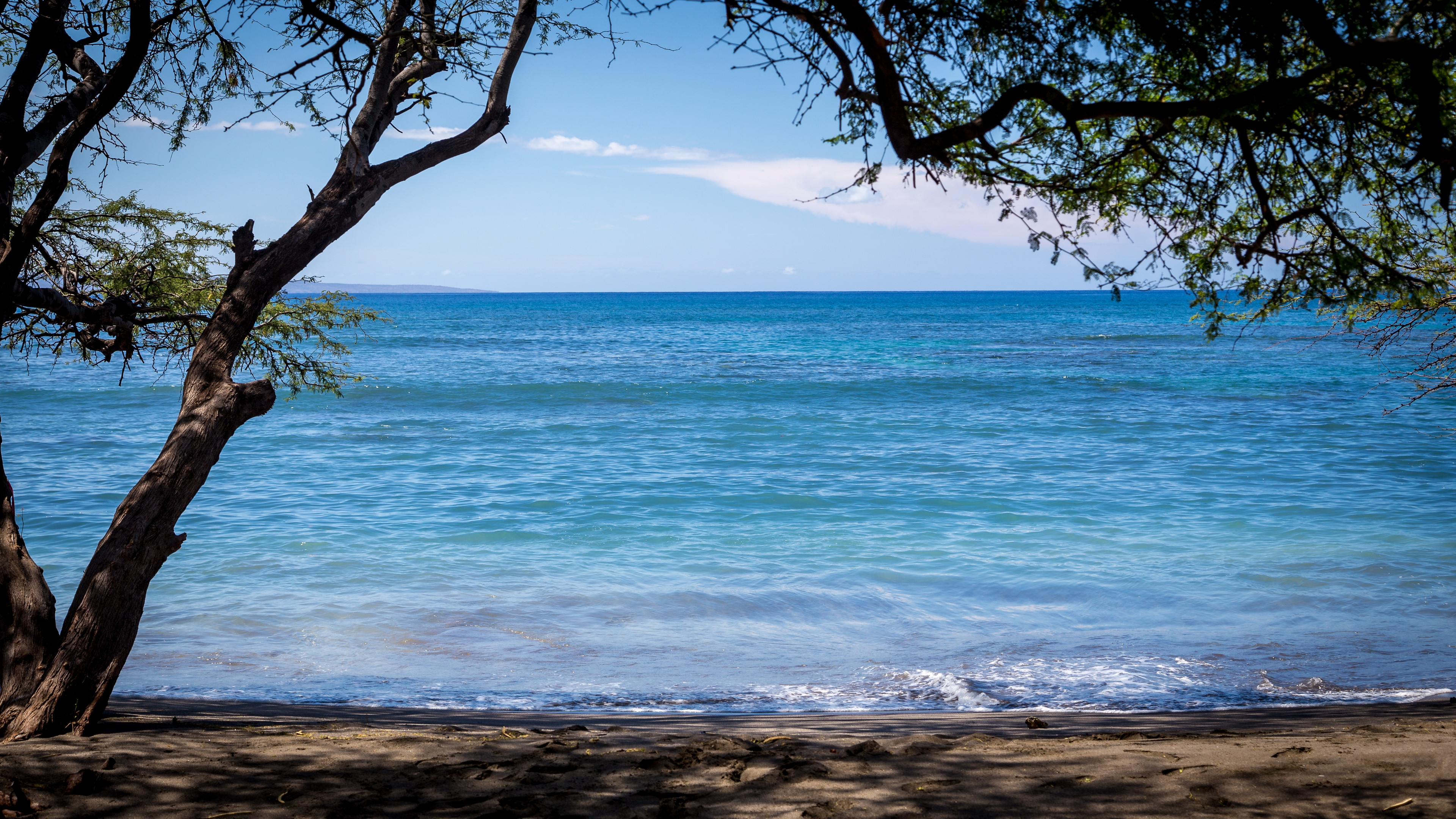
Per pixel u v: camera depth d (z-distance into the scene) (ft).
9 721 15.33
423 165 19.42
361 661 28.91
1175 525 47.62
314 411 97.55
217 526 47.06
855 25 12.18
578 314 459.32
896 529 47.44
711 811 12.14
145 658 28.71
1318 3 12.45
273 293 17.95
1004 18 13.50
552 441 78.02
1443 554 41.01
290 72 20.34
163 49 22.26
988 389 119.14
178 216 28.68
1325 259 13.75
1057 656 29.35
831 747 15.93
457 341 232.32
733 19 13.46
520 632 31.83
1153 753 14.84
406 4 19.21
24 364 141.18
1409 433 79.05
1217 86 13.56
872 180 13.91
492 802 12.59
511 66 20.20
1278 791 12.51
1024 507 52.31
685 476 62.23
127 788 12.87
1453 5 12.26
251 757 14.65
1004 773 13.67
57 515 49.14
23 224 18.01
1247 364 153.17
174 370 137.49
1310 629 31.71
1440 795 12.17
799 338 247.09
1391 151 13.67
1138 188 14.66
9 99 17.78
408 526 47.78
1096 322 344.28
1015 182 13.94
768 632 32.04
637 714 23.24
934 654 29.73
